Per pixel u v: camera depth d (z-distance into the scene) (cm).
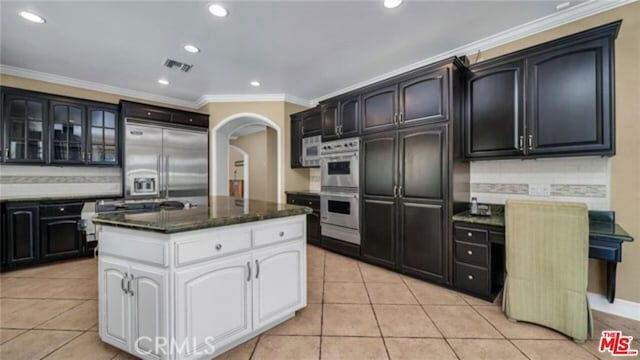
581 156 221
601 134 207
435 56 322
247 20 248
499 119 256
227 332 171
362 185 345
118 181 435
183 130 450
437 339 190
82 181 407
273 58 328
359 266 338
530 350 178
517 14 241
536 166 263
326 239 398
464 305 239
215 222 163
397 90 308
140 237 157
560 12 238
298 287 217
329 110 389
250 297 184
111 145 409
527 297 206
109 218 168
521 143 243
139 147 412
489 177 292
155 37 277
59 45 293
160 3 223
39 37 276
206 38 280
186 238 154
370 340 189
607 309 223
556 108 225
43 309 231
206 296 161
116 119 412
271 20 248
